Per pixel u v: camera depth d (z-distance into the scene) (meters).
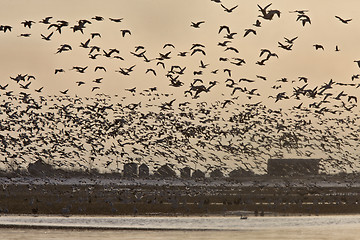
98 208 107.44
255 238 70.50
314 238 70.88
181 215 100.06
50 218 92.62
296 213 106.00
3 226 80.38
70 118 86.00
